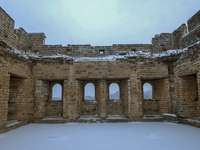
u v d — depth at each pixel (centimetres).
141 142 744
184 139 791
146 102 1523
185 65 1220
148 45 1516
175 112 1347
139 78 1389
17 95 1241
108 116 1419
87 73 1393
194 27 1245
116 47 1503
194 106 1258
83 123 1296
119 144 716
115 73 1392
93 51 1489
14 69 1110
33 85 1366
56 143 736
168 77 1391
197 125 1085
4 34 1084
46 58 1381
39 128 1100
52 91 1522
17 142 755
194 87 1282
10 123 1091
